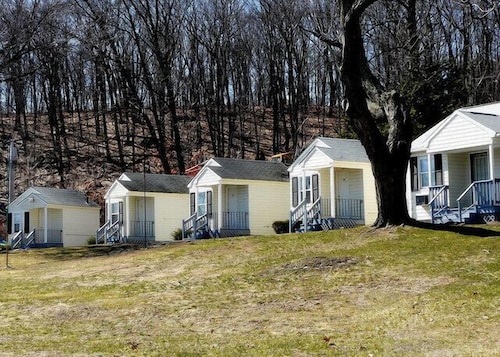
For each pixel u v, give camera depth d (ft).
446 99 131.13
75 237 145.69
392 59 160.86
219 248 79.82
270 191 120.16
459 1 127.75
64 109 236.02
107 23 179.93
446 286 50.06
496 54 166.50
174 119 178.50
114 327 45.42
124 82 193.36
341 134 135.03
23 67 197.57
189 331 42.98
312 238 77.61
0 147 206.08
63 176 190.49
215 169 118.11
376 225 76.28
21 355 36.55
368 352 34.19
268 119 229.86
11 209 150.00
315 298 51.29
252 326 43.50
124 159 199.93
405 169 75.15
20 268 85.97
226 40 210.38
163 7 187.52
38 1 138.72
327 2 176.04
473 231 70.28
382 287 52.42
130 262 78.79
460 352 32.96
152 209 132.05
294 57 214.28
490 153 83.35
